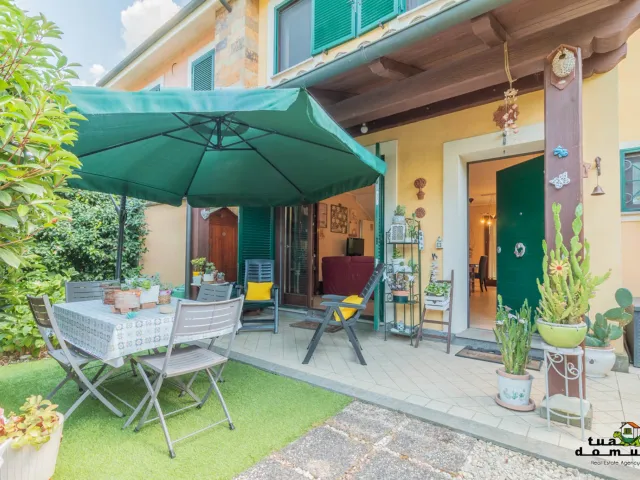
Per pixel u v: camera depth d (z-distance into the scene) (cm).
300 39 539
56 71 191
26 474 150
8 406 244
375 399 253
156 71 809
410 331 413
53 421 163
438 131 444
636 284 407
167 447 195
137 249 690
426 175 452
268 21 571
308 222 605
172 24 681
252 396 261
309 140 314
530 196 427
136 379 299
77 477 168
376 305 473
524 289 434
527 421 222
